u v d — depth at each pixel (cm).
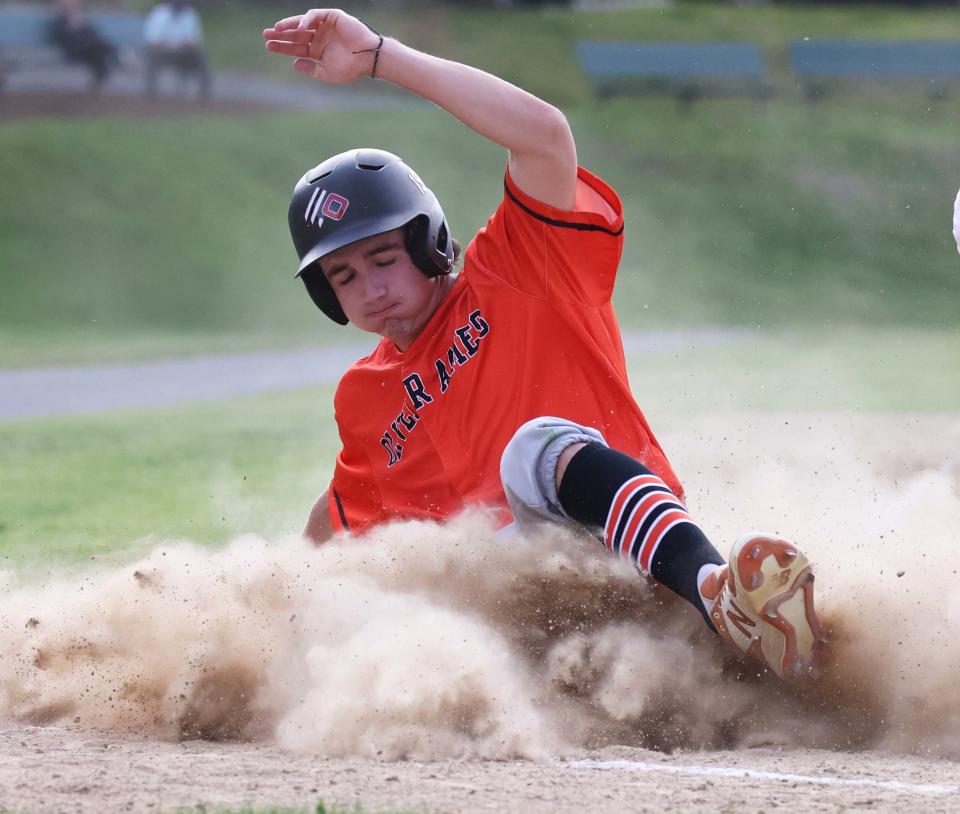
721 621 1185
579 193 1477
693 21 16538
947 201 11744
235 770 1095
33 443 4094
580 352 1478
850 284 10375
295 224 1513
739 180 12256
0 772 1090
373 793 1003
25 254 10112
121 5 14975
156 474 3412
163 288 9919
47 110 12494
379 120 13125
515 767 1112
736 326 9100
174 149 12075
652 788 1030
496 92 1422
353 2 16200
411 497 1537
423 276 1500
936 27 16425
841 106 13888
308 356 7656
